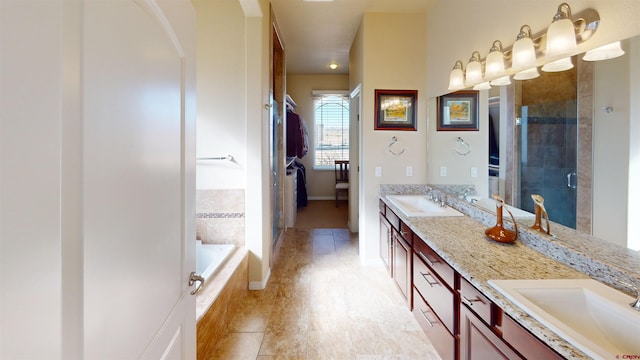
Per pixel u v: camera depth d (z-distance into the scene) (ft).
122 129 2.18
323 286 9.55
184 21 3.40
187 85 3.50
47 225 1.55
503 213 6.46
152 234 2.67
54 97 1.57
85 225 1.79
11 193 1.39
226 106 9.16
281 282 9.84
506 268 4.44
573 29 4.44
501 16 6.43
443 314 5.32
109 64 2.02
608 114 3.94
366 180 10.81
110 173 2.04
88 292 1.82
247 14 8.68
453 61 8.68
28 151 1.46
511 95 6.21
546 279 4.03
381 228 10.46
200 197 9.36
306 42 13.89
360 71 11.35
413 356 6.29
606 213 3.96
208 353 6.09
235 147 9.23
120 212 2.16
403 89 10.61
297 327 7.34
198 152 9.26
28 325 1.47
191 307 3.69
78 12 1.72
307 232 15.55
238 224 9.39
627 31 3.68
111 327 2.07
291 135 17.07
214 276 7.38
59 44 1.59
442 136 9.46
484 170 7.27
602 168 4.02
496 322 3.72
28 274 1.47
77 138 1.72
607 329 3.34
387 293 9.06
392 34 10.52
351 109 15.06
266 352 6.42
